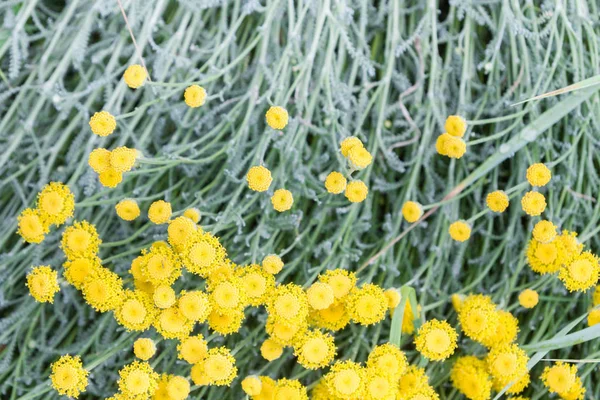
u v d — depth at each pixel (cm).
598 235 72
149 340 65
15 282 70
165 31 71
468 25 72
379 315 65
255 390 65
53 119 71
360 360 70
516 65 72
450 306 72
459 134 68
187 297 64
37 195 68
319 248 70
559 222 70
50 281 65
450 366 70
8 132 71
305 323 65
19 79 71
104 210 70
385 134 72
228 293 64
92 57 70
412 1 74
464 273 73
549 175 67
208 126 71
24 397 66
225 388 70
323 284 65
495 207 68
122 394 65
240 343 67
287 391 65
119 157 65
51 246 70
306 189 70
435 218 72
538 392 71
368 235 73
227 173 69
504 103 72
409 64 73
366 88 71
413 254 73
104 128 66
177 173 72
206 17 72
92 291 65
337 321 66
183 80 71
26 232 66
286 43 73
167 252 65
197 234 65
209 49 72
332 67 72
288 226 69
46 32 70
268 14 70
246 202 71
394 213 72
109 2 70
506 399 70
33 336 71
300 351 65
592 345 71
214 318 65
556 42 71
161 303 64
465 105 71
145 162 67
